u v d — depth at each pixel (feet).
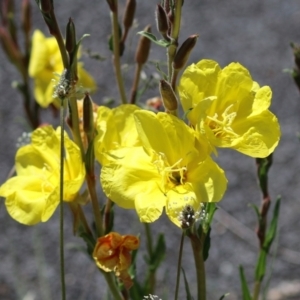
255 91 1.73
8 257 3.35
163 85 1.68
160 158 1.69
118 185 1.68
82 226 1.82
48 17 1.72
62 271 1.72
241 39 4.78
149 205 1.66
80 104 1.88
